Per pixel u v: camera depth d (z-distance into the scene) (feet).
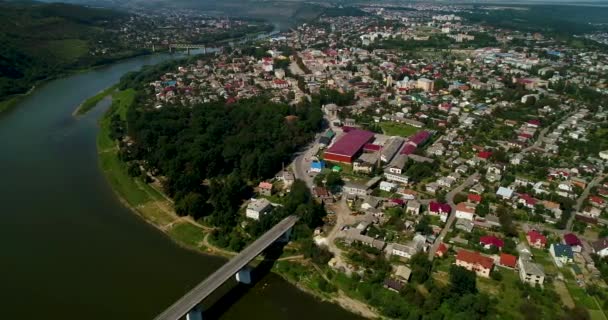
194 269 604.08
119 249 650.02
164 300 539.70
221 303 543.80
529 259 595.88
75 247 651.66
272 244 652.48
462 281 534.78
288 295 559.38
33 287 560.20
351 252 618.03
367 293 542.16
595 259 602.44
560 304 521.24
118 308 524.52
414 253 601.62
